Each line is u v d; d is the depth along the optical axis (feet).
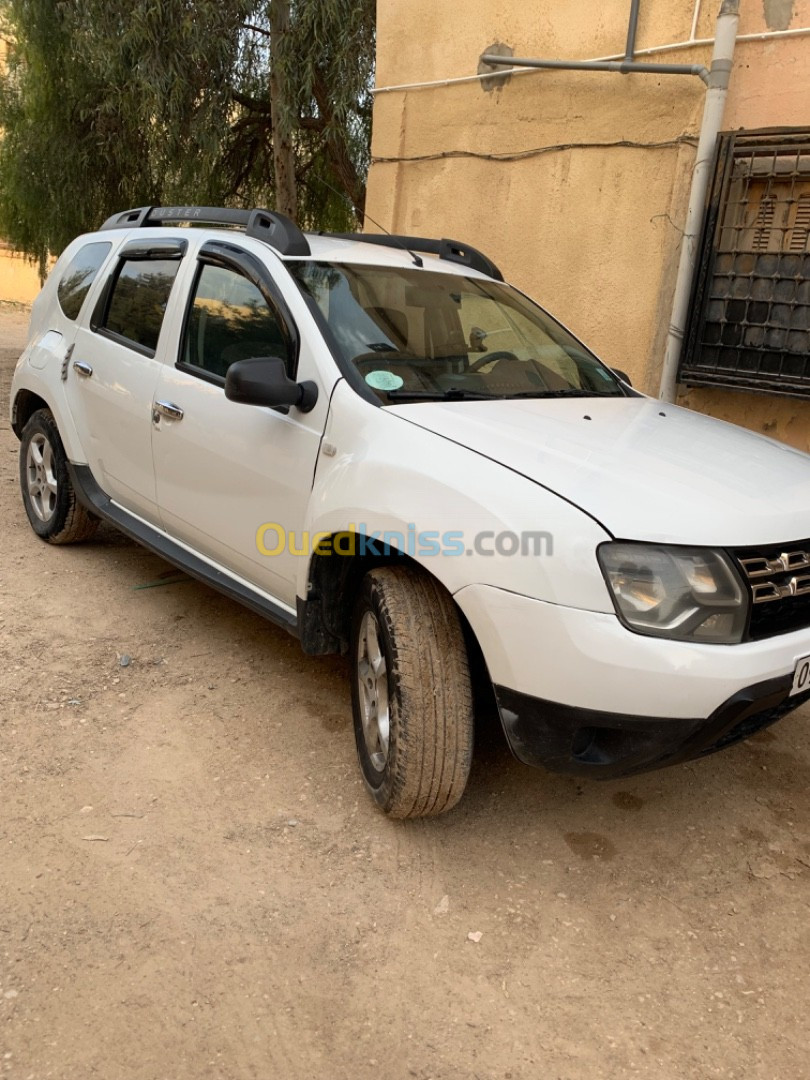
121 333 13.87
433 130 23.15
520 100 20.99
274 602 10.94
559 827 9.50
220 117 29.17
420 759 8.46
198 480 11.66
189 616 13.94
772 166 17.01
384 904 8.14
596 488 7.88
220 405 11.18
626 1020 7.03
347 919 7.91
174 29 26.78
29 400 16.72
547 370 11.64
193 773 9.89
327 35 25.85
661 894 8.56
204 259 12.31
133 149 33.99
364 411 9.34
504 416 9.51
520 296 13.55
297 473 9.93
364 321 10.64
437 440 8.68
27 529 17.48
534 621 7.57
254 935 7.64
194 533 12.12
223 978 7.17
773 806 10.14
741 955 7.82
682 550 7.47
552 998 7.21
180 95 27.78
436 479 8.28
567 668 7.48
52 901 7.83
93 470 14.66
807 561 8.14
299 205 38.09
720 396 18.85
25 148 35.35
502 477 8.04
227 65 28.55
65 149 34.40
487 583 7.80
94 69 30.07
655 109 18.57
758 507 8.07
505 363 11.32
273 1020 6.81
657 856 9.12
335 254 11.69
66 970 7.11
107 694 11.41
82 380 14.53
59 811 9.06
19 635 12.79
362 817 9.36
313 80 26.86
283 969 7.30
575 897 8.43
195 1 26.53
